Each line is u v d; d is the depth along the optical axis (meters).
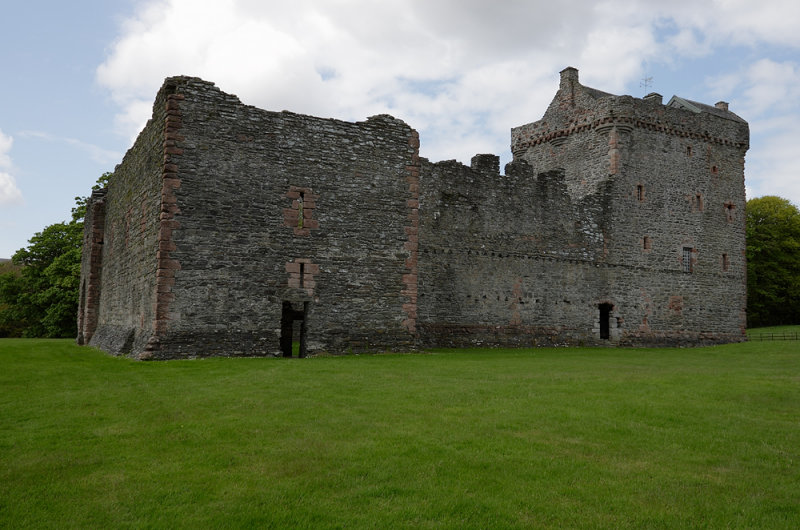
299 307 21.59
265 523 6.06
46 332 46.84
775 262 61.53
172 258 18.77
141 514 6.28
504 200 30.58
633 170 34.66
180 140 19.16
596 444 8.88
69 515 6.24
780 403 11.93
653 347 34.03
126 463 7.84
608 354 26.47
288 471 7.51
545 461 8.02
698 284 36.56
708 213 37.31
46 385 13.59
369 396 12.11
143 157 21.81
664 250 35.44
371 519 6.16
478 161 30.30
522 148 39.44
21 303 47.12
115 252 26.02
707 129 37.47
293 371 15.70
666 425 10.06
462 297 28.94
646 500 6.79
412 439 8.91
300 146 20.95
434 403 11.45
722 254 37.75
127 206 23.95
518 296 30.44
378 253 21.84
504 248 30.28
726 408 11.34
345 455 8.12
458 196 29.31
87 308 29.44
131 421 10.02
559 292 31.70
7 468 7.61
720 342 37.03
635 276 34.28
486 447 8.55
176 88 19.41
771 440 9.21
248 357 19.27
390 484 7.12
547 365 18.80
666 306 35.22
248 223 19.91
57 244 46.31
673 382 14.37
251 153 20.17
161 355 18.25
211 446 8.56
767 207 63.41
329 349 20.70
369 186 21.92
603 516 6.32
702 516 6.38
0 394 12.46
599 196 33.53
